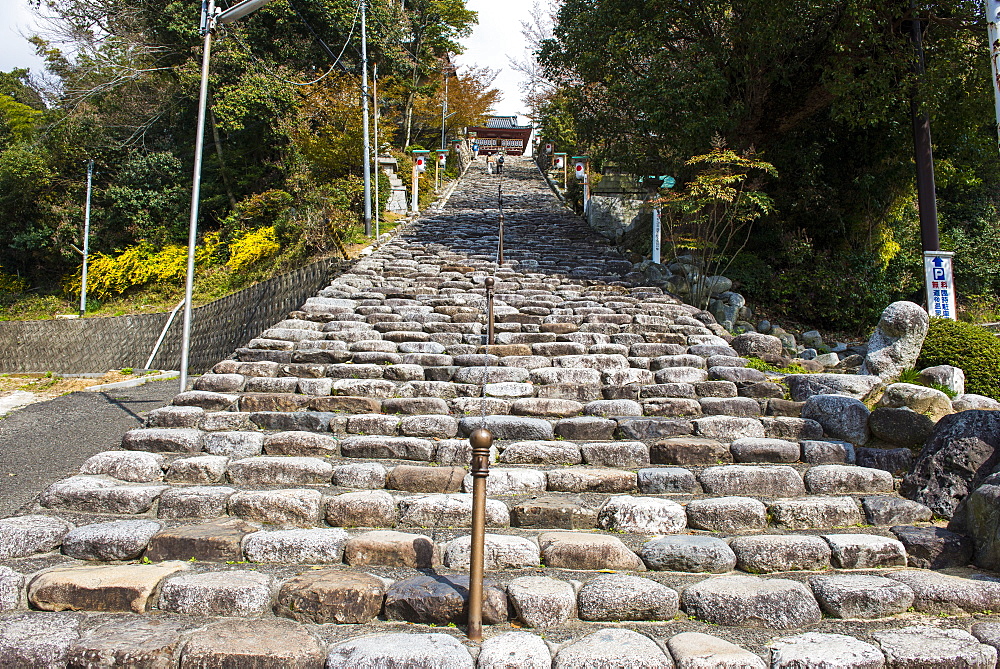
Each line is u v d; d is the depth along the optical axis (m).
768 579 3.52
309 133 17.41
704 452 4.77
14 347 13.83
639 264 10.71
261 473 4.54
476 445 3.12
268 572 3.59
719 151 9.49
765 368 6.69
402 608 3.27
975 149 10.38
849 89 9.34
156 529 3.91
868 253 11.33
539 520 4.10
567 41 12.53
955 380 5.50
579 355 6.69
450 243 12.77
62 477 5.06
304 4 19.80
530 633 3.11
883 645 3.01
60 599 3.34
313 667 2.86
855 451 4.82
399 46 23.17
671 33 10.97
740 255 11.31
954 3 9.03
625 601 3.30
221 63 18.11
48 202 18.64
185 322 6.82
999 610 3.37
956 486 4.18
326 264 10.57
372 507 4.12
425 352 6.87
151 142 20.77
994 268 13.03
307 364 6.44
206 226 19.41
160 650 2.90
